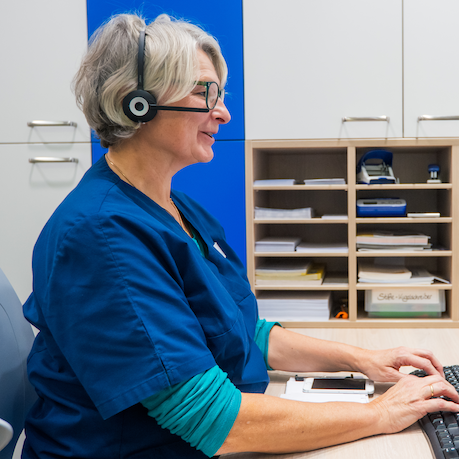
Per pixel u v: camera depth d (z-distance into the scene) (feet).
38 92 5.25
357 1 4.75
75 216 2.05
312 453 2.17
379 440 2.25
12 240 5.38
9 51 5.25
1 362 2.38
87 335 1.92
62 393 2.20
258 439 2.07
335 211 5.94
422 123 4.76
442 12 4.65
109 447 2.10
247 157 5.03
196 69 2.28
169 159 2.45
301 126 4.92
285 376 3.19
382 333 4.48
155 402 1.97
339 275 5.63
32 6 5.19
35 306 2.31
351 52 4.80
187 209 3.07
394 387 2.48
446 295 5.10
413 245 4.92
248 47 4.92
